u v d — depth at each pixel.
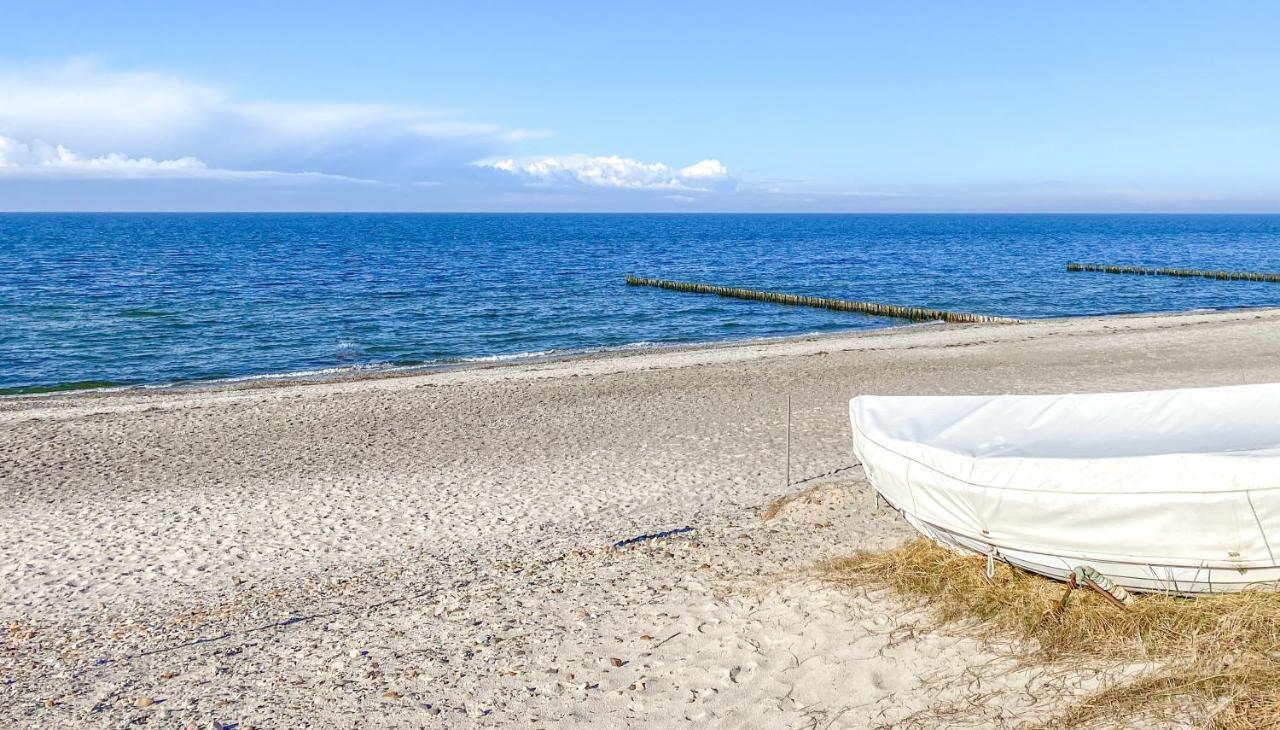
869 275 59.41
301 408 19.09
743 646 7.05
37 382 24.75
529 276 57.03
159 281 50.91
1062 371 21.77
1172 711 5.45
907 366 22.86
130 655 8.02
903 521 10.17
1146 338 26.73
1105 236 126.25
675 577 8.90
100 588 9.98
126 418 18.28
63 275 54.38
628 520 11.64
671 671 6.75
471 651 7.39
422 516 12.20
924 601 7.39
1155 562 6.59
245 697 6.86
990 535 7.20
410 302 42.12
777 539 9.91
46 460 15.38
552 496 12.91
